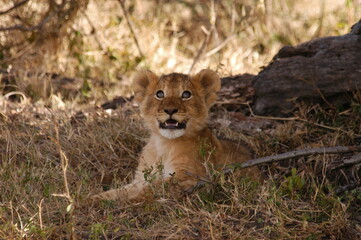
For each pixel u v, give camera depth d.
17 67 16.59
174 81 10.46
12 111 13.27
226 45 19.88
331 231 8.09
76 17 18.83
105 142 11.65
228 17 21.42
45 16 17.91
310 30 20.27
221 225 7.98
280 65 12.90
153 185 9.34
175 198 8.95
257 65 17.11
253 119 12.79
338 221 8.12
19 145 11.15
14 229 7.77
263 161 9.08
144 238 7.89
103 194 9.40
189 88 10.46
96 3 19.56
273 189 8.70
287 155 9.07
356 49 12.72
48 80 15.52
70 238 7.62
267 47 19.53
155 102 10.51
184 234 7.97
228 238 7.92
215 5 21.50
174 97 10.30
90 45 18.73
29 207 8.60
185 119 10.24
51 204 8.59
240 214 8.62
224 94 13.55
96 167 11.03
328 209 8.62
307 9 21.27
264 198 8.65
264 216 8.48
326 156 10.73
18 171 9.27
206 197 8.90
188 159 10.05
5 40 18.11
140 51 18.42
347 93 12.36
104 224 7.88
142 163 10.71
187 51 20.52
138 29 19.67
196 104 10.44
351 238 8.09
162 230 7.98
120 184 10.07
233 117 12.89
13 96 14.98
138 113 12.87
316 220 8.45
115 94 15.93
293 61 12.85
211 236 7.76
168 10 22.05
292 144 11.63
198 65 17.83
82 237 7.97
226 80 14.16
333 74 12.42
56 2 18.25
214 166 9.73
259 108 12.84
